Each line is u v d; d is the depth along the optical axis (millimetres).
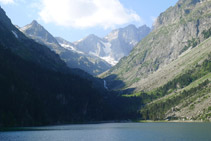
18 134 156750
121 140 134000
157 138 139875
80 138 142250
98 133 172875
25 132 170500
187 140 128500
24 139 132500
